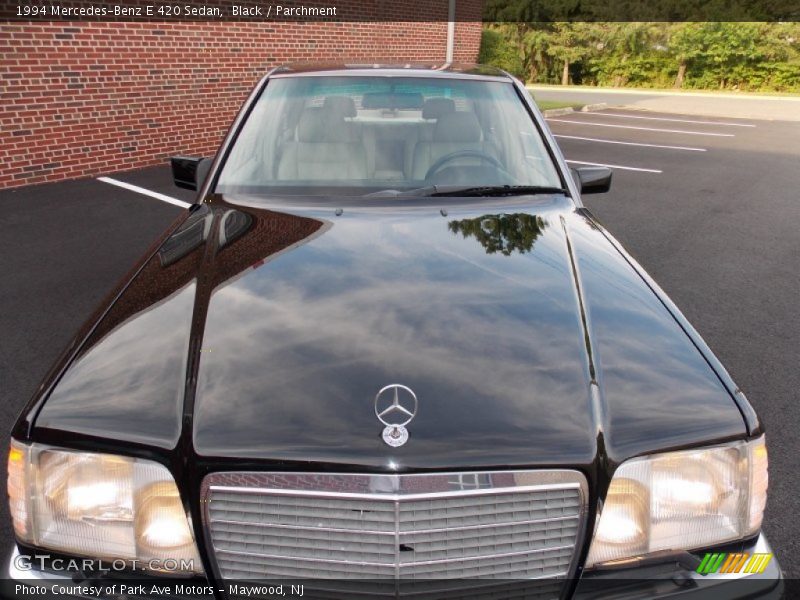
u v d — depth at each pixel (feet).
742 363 13.12
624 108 65.87
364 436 4.70
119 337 5.74
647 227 23.02
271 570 4.75
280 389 5.05
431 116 10.10
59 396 5.14
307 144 9.69
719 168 34.63
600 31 99.25
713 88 95.20
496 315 5.99
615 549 4.85
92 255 18.12
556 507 4.74
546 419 4.91
